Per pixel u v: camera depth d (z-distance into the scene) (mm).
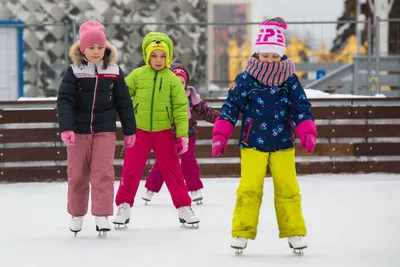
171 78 11648
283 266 8625
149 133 11562
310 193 15367
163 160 11578
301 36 28078
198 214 12789
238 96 9305
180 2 25594
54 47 24969
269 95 9258
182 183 11539
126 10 25266
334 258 9086
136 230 11195
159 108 11602
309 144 9055
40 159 17719
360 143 18562
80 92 10297
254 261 8898
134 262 8859
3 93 24828
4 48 24781
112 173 10516
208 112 13539
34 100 17828
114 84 10484
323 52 28922
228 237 10555
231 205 13898
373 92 25109
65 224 11742
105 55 10430
